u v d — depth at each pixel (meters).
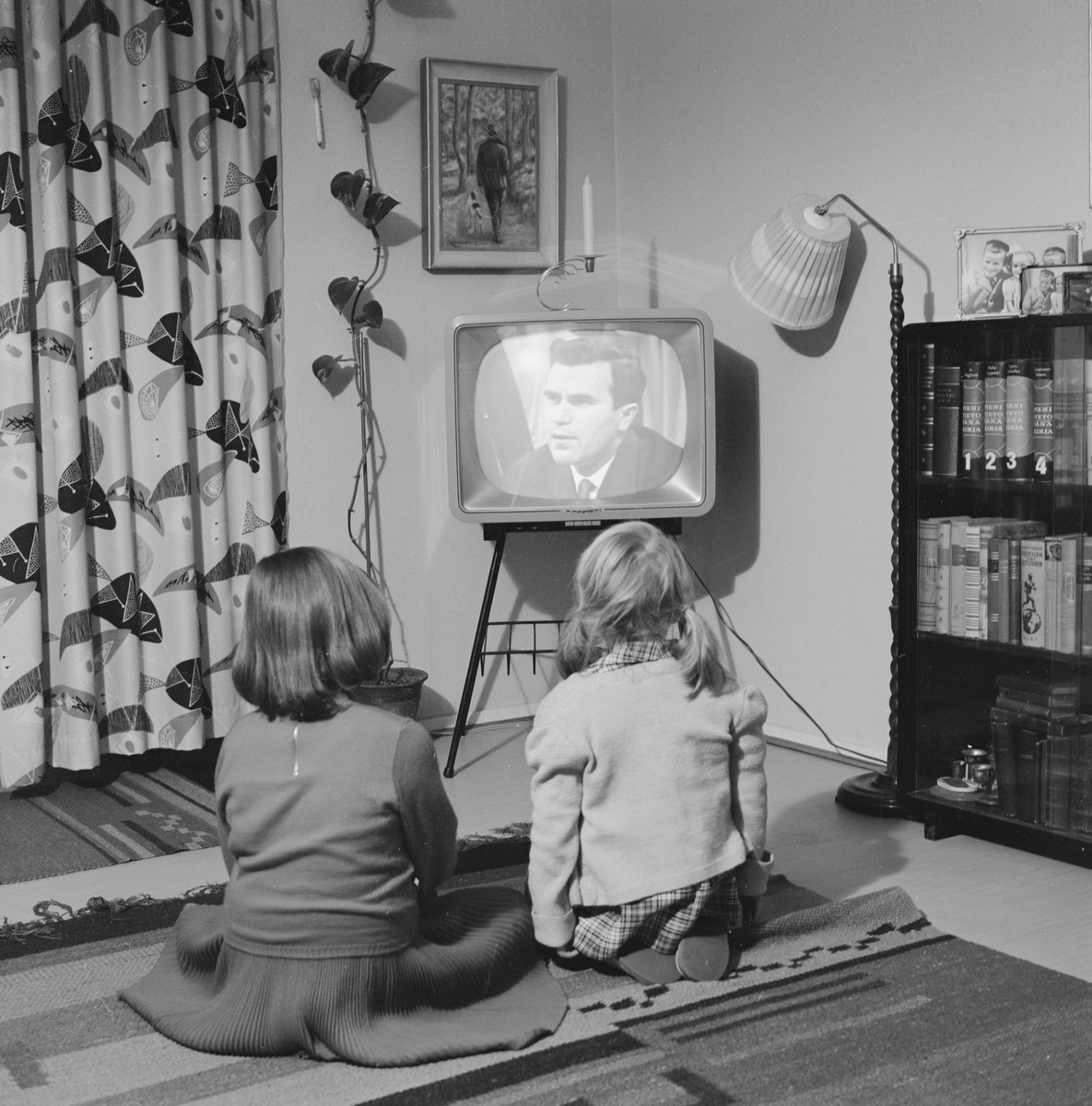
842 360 3.27
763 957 2.06
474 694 3.82
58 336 3.11
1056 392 2.47
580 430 3.28
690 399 3.27
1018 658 2.56
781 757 3.36
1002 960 2.03
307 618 1.72
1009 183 2.81
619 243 3.99
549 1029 1.80
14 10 3.03
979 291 2.76
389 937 1.74
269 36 3.39
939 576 2.70
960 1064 1.70
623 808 1.91
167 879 2.52
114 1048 1.79
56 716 3.21
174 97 3.27
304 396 3.52
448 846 1.84
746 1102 1.61
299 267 3.49
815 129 3.29
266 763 1.74
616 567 1.96
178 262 3.26
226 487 3.41
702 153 3.65
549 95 3.78
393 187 3.61
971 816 2.63
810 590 3.42
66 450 3.13
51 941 2.19
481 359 3.24
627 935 1.92
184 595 3.30
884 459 3.17
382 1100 1.63
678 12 3.68
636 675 1.93
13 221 3.04
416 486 3.70
